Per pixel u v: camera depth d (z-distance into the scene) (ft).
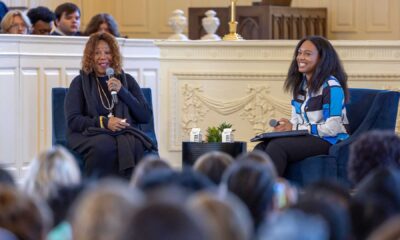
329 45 32.68
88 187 14.42
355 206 13.33
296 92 33.22
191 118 42.01
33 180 16.08
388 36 61.57
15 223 12.07
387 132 19.16
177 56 41.88
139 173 16.20
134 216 9.59
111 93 33.53
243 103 41.22
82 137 32.86
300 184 31.58
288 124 32.96
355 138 31.35
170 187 12.51
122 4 64.28
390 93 32.24
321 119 32.09
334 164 31.07
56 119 34.37
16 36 39.24
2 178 16.70
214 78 41.55
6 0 58.29
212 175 17.47
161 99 42.27
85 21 62.75
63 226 13.07
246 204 14.71
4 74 39.14
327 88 32.09
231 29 43.50
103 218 11.25
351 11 61.82
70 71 40.91
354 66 39.91
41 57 40.09
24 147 39.88
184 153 33.12
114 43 34.30
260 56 40.81
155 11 64.39
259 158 17.71
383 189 14.47
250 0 62.75
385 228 10.46
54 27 49.32
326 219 11.99
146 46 42.57
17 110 39.60
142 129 34.81
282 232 10.10
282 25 54.54
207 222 10.59
